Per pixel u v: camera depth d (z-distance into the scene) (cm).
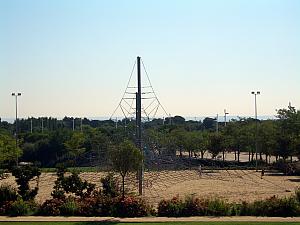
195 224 2258
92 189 2989
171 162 5284
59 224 2319
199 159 8106
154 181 4681
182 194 3938
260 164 7381
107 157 3475
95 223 2339
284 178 5531
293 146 6159
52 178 5275
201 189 4388
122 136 4578
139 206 2617
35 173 2969
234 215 2556
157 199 3538
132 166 2748
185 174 5706
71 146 7200
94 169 5194
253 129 7469
